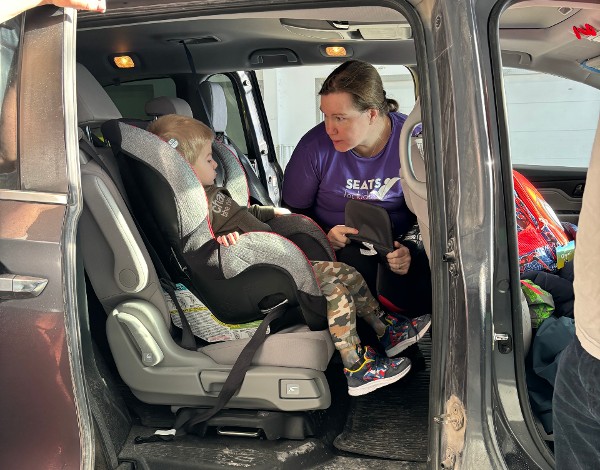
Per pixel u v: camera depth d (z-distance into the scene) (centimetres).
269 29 267
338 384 256
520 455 160
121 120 231
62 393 159
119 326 220
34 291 155
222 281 213
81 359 161
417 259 257
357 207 250
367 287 246
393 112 276
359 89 251
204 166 227
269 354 215
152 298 221
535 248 225
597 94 286
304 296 213
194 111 326
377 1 170
